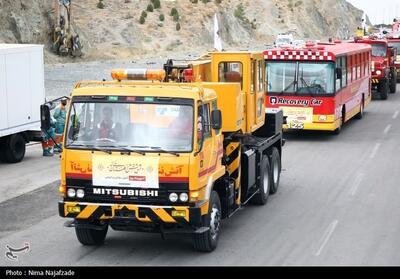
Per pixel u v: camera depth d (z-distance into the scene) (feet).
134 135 36.47
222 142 40.96
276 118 54.19
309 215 47.67
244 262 36.88
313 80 81.66
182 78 48.70
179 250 39.27
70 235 42.55
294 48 82.53
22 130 69.31
